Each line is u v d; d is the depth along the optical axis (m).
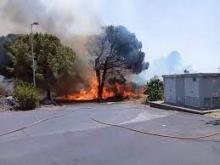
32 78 64.81
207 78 34.34
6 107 44.00
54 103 63.41
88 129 23.62
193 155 15.04
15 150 17.80
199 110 32.19
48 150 17.42
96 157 15.56
